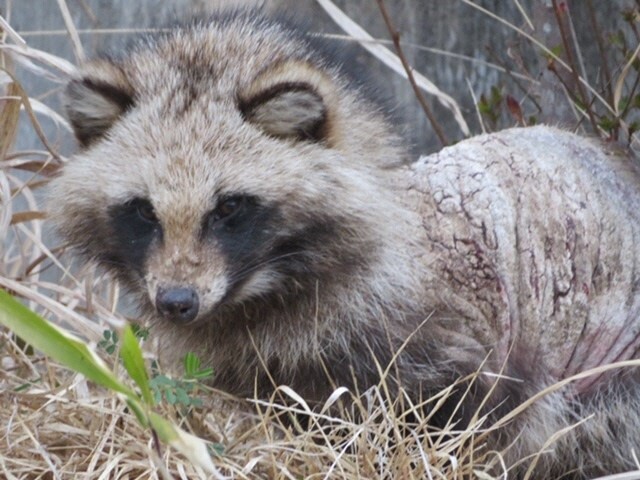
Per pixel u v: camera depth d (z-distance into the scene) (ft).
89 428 27.81
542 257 28.99
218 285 26.05
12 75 32.42
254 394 27.73
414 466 27.50
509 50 43.21
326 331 27.68
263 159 26.55
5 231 31.99
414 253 28.07
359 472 25.71
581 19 48.65
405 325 27.63
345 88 28.58
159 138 26.66
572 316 29.35
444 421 28.19
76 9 55.98
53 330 19.97
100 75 27.81
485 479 26.55
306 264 27.30
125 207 26.86
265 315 27.81
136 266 27.20
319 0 39.34
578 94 39.68
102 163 27.22
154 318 29.17
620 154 32.04
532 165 29.60
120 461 26.02
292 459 26.32
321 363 27.78
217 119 26.73
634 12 40.34
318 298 27.58
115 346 28.50
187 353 28.37
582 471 30.50
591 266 29.58
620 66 42.06
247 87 26.91
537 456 26.89
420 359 27.71
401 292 27.63
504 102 47.14
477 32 53.26
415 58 53.83
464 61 53.31
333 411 28.12
